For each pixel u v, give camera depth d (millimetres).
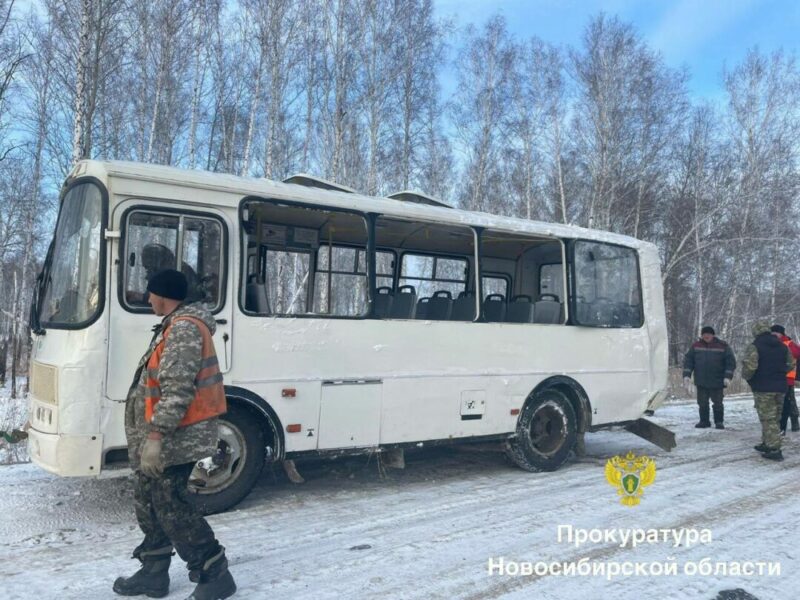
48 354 5500
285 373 6105
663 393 9195
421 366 6984
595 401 8430
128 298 5430
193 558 3969
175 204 5664
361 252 7965
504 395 7594
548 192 26734
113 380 5320
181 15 20516
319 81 22344
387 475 7656
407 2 23078
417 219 7141
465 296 8383
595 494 6848
